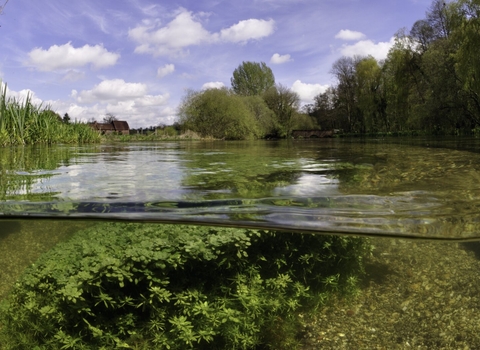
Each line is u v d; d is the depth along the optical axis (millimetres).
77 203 2184
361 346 2119
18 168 3717
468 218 1976
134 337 1854
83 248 2059
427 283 2496
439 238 1966
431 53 18141
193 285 1983
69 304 1849
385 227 1930
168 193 2498
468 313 2283
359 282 2479
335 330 2227
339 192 2602
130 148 8695
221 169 3873
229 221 1981
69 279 1851
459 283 2457
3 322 1951
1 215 1967
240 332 2014
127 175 3307
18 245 2148
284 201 2326
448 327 2207
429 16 21203
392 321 2262
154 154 6363
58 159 4828
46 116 9008
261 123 28891
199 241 1969
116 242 2049
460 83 16266
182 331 1826
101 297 1808
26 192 2488
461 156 5332
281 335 2162
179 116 22891
